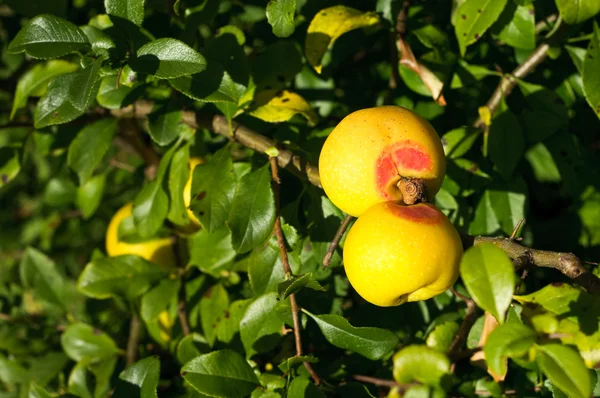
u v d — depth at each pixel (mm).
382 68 559
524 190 500
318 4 514
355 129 410
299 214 498
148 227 505
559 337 391
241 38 472
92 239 742
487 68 511
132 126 560
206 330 494
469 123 524
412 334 488
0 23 641
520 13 481
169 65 426
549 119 491
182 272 535
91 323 603
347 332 435
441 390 390
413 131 410
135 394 455
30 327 608
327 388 437
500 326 373
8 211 891
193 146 514
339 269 498
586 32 506
